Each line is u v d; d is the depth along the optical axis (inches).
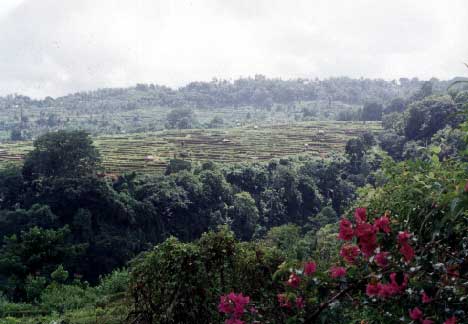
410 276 113.2
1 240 1429.6
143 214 1684.3
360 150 2406.5
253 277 216.8
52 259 1059.3
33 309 619.2
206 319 219.5
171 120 5398.6
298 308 126.3
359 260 119.2
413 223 130.1
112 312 435.2
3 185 1675.7
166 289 224.4
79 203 1574.8
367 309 131.5
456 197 97.3
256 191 2212.1
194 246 229.8
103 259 1481.3
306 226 1925.4
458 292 110.0
